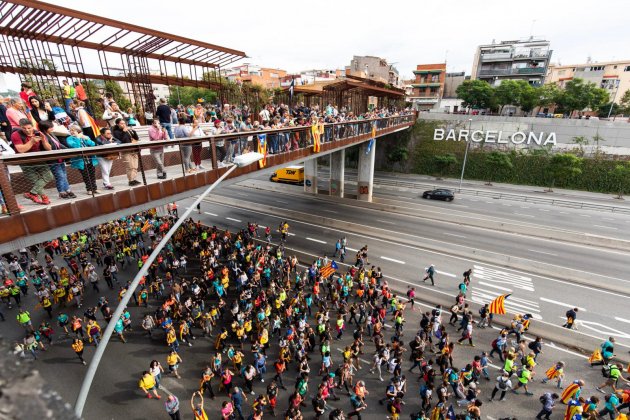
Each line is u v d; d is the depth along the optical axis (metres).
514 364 15.92
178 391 14.34
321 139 23.44
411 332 18.06
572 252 27.75
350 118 32.31
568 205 41.84
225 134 13.90
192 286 19.27
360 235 31.16
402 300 20.81
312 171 45.59
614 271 24.52
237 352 15.09
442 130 59.78
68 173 10.00
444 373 14.34
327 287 21.77
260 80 91.62
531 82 78.50
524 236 31.25
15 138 7.95
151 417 13.14
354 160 65.69
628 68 74.81
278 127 18.62
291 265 22.52
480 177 56.75
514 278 23.48
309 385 14.75
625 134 48.03
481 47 81.69
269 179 55.84
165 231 27.17
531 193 48.16
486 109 70.75
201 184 13.12
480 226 33.94
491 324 18.77
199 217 35.53
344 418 12.27
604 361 15.46
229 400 13.95
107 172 9.98
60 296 19.30
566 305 20.38
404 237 30.39
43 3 10.95
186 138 11.88
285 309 18.61
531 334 17.89
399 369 13.97
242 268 22.81
